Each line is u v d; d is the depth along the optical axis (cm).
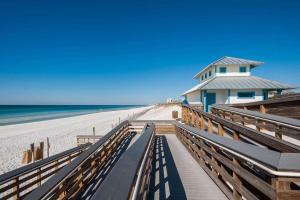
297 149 329
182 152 857
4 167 1074
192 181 541
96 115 5422
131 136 1322
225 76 2370
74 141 1739
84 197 526
